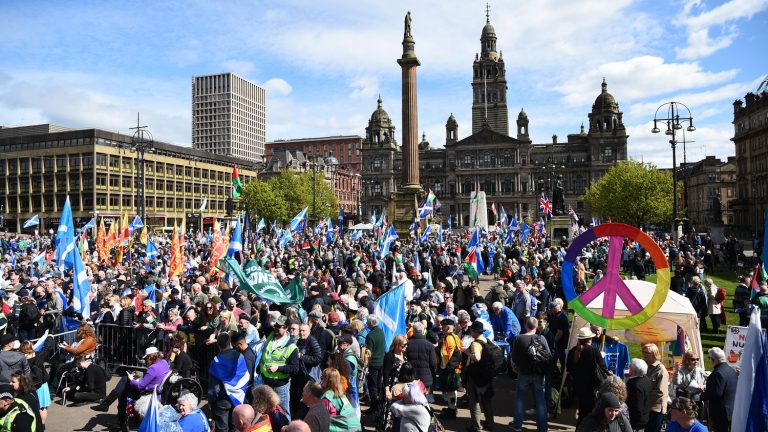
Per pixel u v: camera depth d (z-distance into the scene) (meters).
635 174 89.62
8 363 9.96
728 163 132.50
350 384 9.86
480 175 146.38
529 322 10.74
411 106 49.38
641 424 8.73
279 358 9.98
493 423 11.13
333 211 122.81
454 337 11.84
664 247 36.09
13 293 18.58
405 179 49.97
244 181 136.00
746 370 6.76
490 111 154.25
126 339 14.48
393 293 13.31
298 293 15.17
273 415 7.84
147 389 10.53
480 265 25.22
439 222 58.12
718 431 8.83
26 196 101.69
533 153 149.62
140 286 21.34
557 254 31.42
